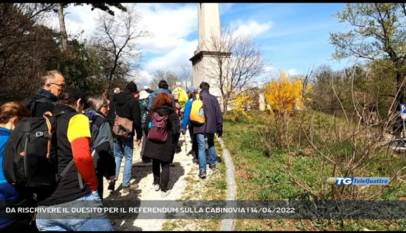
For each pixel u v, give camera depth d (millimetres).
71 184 3537
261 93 24516
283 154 9484
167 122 6410
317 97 9141
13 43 12930
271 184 6824
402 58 21562
